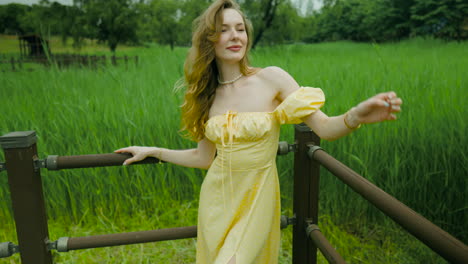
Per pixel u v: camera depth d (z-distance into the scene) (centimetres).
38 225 162
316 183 199
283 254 279
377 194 127
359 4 4606
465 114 337
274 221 161
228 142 146
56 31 2588
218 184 154
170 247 294
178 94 409
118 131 365
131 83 507
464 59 775
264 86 145
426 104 368
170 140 364
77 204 342
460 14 2695
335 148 353
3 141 152
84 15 2734
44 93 488
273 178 152
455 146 313
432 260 265
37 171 161
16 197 158
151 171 342
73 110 411
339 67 643
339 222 323
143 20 2967
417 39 1717
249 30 149
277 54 756
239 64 150
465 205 298
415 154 332
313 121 131
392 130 346
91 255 285
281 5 2842
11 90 559
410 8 3169
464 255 83
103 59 1016
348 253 280
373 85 410
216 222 154
